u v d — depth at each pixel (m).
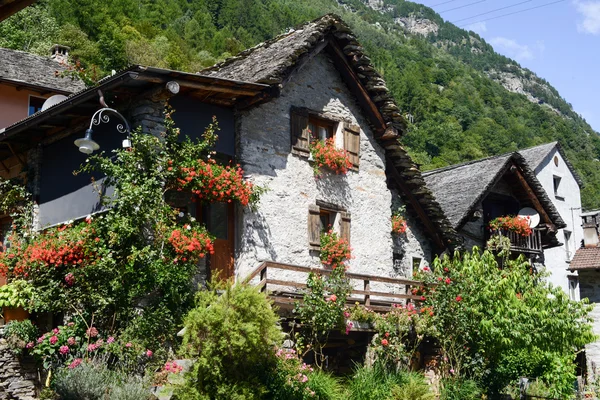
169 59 52.28
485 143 65.75
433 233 17.12
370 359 12.74
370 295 13.70
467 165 21.44
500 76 194.75
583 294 20.27
